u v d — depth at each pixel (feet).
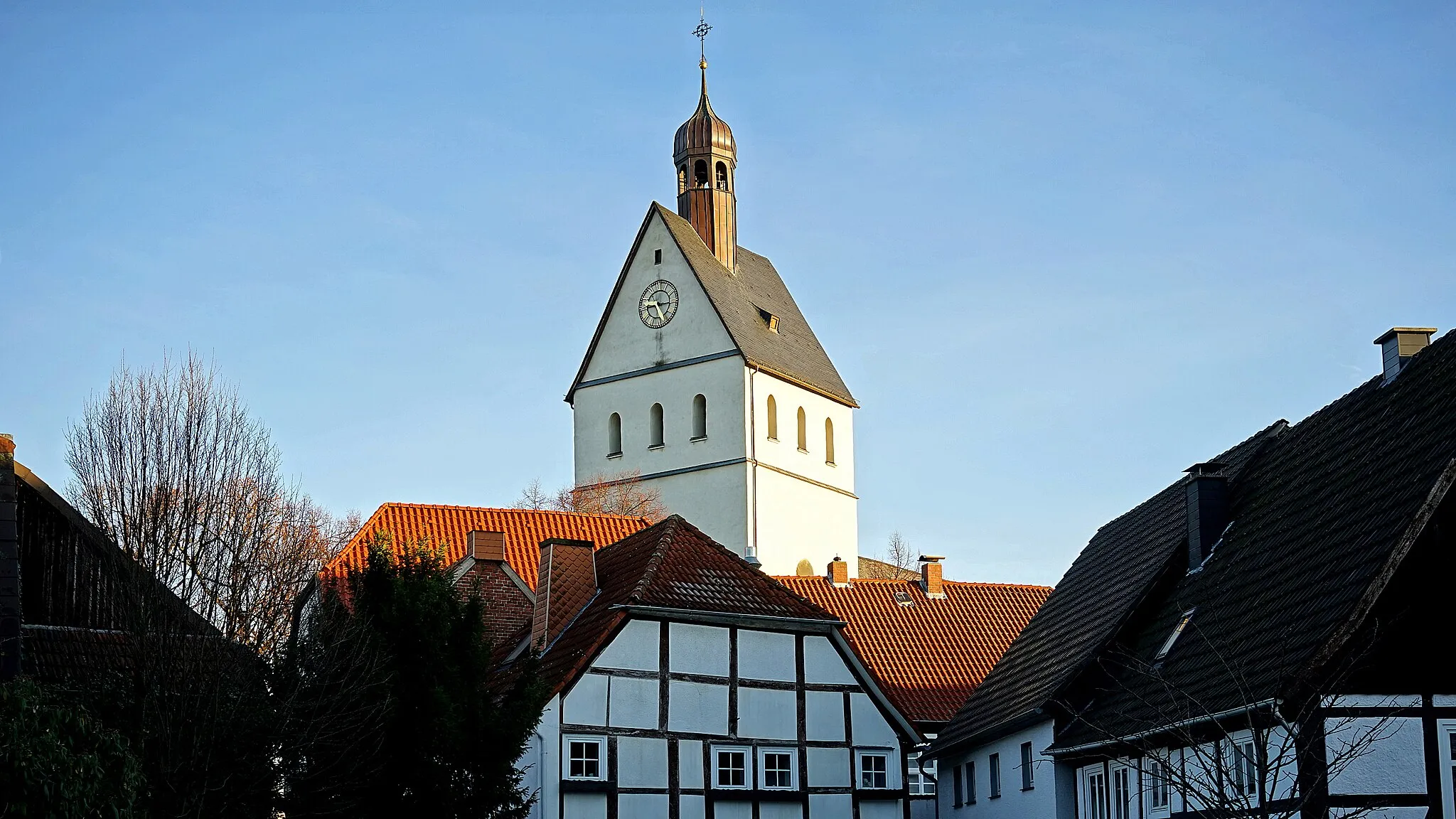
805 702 139.44
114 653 110.63
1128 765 114.11
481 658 112.47
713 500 306.14
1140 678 118.83
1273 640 97.71
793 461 319.06
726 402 307.17
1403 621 90.33
